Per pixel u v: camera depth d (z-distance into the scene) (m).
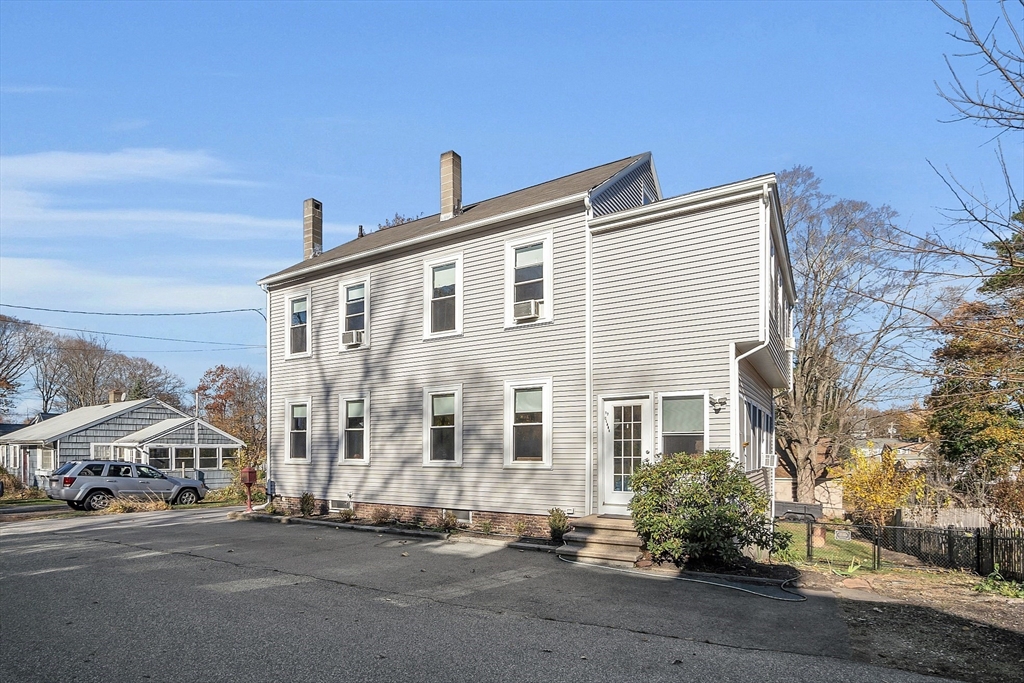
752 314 12.40
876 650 7.24
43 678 6.43
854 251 27.30
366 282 18.88
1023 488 12.69
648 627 8.07
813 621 8.38
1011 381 7.43
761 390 17.94
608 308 14.10
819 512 20.86
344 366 19.31
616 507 13.61
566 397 14.51
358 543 14.65
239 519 20.05
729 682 6.27
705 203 12.96
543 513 14.57
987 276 7.25
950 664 6.82
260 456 35.34
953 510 16.34
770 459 19.78
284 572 11.47
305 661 6.86
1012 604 9.55
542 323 15.02
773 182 12.25
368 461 18.33
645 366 13.48
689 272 13.16
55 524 19.69
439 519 16.25
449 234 16.69
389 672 6.54
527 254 15.55
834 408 28.89
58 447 35.28
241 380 59.91
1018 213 6.90
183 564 12.30
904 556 14.64
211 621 8.37
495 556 12.91
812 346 28.94
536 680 6.34
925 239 7.32
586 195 14.34
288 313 21.27
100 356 68.06
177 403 72.19
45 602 9.42
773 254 15.08
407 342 17.69
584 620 8.38
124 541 15.39
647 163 18.92
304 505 19.16
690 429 12.91
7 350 61.78
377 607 9.05
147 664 6.79
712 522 10.85
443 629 7.98
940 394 9.09
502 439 15.43
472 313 16.31
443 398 16.81
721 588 10.17
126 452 36.25
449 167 19.61
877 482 16.83
